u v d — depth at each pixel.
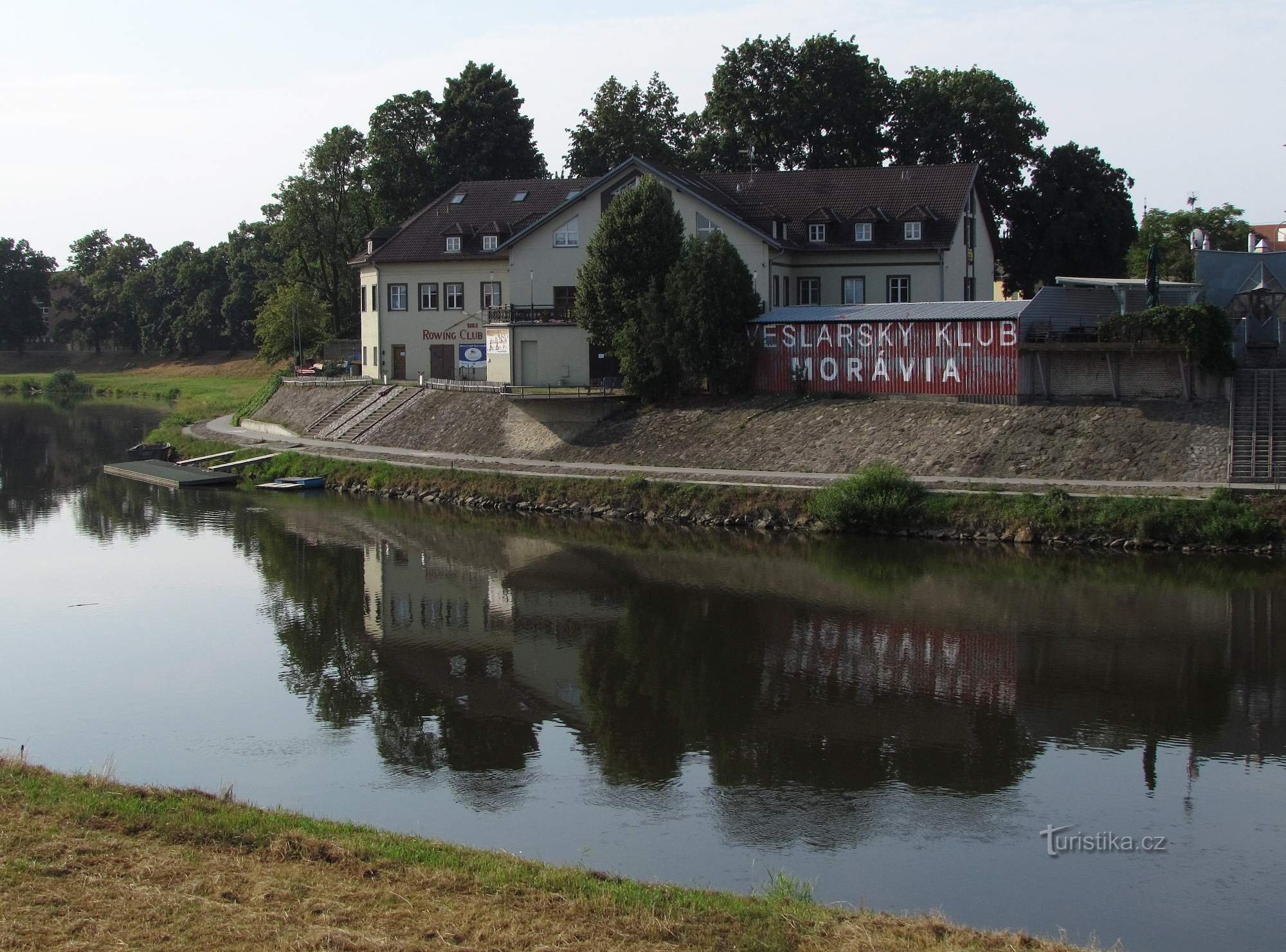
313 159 101.62
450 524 50.31
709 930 15.20
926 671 29.75
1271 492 40.44
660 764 24.27
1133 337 46.66
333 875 16.19
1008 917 18.03
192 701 28.62
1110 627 32.81
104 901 14.83
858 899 18.58
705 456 53.25
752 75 80.00
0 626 35.22
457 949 14.05
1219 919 17.97
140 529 50.16
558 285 64.69
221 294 149.75
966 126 77.00
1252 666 29.44
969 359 50.47
